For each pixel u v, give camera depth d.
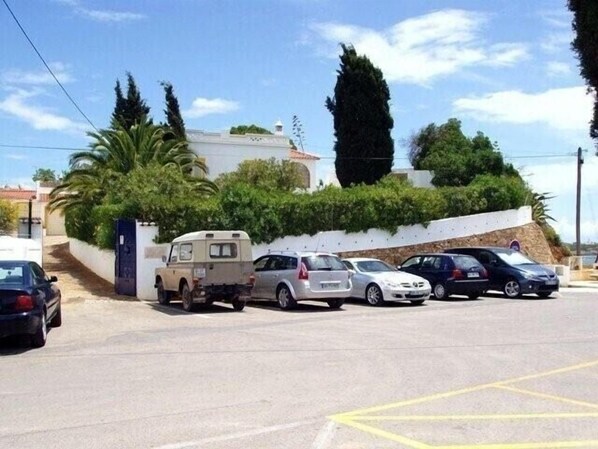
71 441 6.45
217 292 18.52
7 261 13.66
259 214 25.78
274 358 11.12
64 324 16.12
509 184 36.12
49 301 13.83
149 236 22.61
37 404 8.03
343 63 41.22
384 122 41.22
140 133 33.66
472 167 43.47
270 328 15.16
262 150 44.81
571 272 35.62
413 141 53.84
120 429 6.86
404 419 7.19
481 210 34.72
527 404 7.88
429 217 31.75
